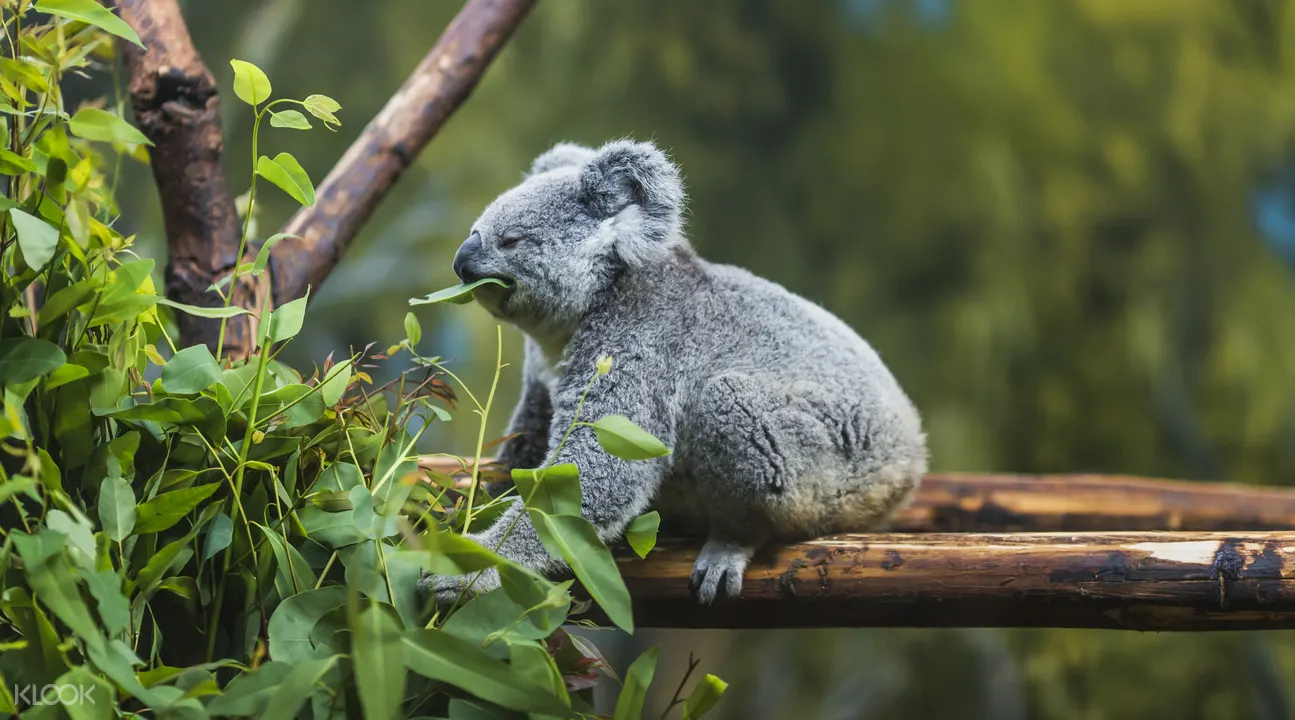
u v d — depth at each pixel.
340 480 4.47
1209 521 7.48
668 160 6.04
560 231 5.92
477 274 5.84
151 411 4.12
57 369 3.91
